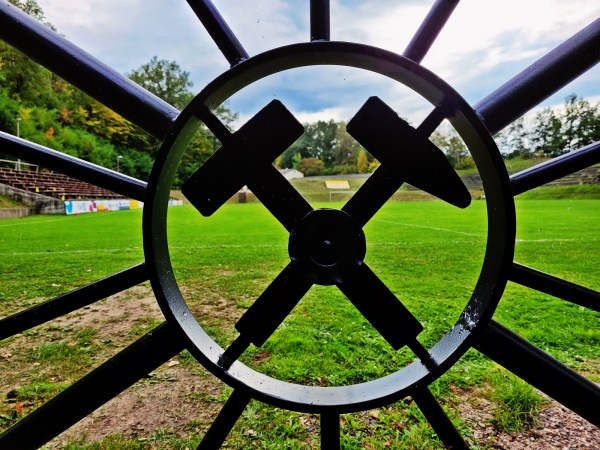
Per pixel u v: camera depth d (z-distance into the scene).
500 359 1.38
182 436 2.34
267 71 1.33
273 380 1.47
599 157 1.37
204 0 1.41
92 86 1.44
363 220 1.41
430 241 10.49
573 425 2.38
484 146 1.23
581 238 10.69
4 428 2.45
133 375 1.38
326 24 1.35
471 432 2.33
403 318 1.44
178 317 1.38
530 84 1.40
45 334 4.01
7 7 1.40
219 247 9.84
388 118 1.35
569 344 3.61
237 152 1.39
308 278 1.39
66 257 8.30
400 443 2.22
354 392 1.41
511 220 1.24
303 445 2.23
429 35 1.38
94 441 2.30
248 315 1.46
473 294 1.47
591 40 1.34
